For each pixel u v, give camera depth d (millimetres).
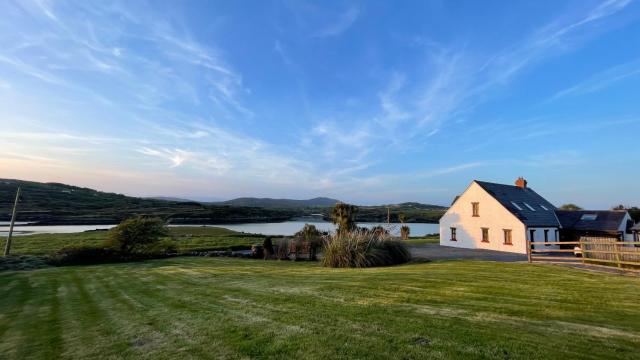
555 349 4652
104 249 20938
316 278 11766
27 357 5145
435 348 4730
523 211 28703
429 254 24406
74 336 6102
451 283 9992
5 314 8039
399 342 4988
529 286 9461
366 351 4672
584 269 13062
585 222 30219
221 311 7289
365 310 6930
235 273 14109
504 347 4734
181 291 10070
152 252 23000
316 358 4504
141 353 5082
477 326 5715
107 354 5125
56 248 24719
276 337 5391
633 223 29438
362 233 19172
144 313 7551
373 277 11445
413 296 8234
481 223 29375
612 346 4777
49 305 8922
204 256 23797
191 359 4711
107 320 7121
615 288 9141
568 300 7719
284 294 8906
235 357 4688
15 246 25547
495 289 9047
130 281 12703
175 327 6281
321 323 6066
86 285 12086
